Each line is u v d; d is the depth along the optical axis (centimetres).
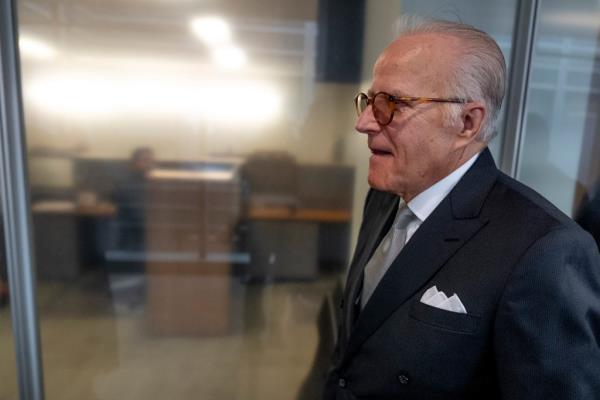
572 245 59
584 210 131
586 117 128
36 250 150
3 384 144
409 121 68
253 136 176
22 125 133
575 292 57
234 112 173
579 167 130
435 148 69
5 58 127
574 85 125
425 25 71
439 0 116
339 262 185
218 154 178
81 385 166
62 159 159
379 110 70
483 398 68
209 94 170
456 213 71
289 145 175
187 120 173
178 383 170
